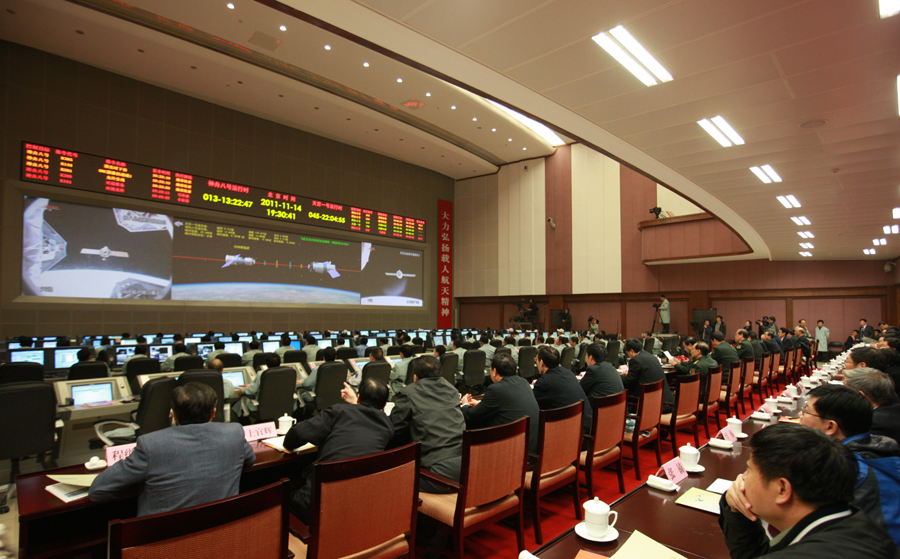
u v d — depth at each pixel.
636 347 4.59
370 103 13.14
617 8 3.53
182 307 11.47
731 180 7.21
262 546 1.44
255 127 13.15
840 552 0.83
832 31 3.60
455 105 13.16
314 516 1.64
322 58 10.52
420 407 2.68
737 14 3.48
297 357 6.35
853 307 13.75
